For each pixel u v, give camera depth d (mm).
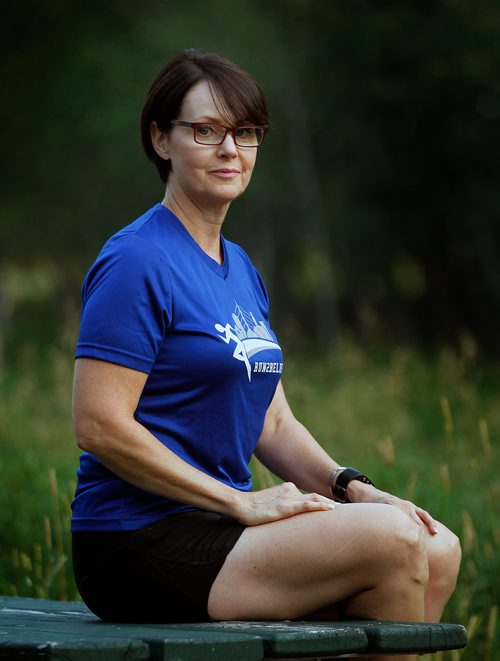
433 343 47719
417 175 46250
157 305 5500
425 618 5809
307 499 5480
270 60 46000
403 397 22250
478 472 11914
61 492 10945
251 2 46250
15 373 24016
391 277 50844
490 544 10273
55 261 58969
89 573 5621
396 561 5336
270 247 53406
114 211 51000
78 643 4242
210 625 5168
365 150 47688
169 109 5945
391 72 43969
